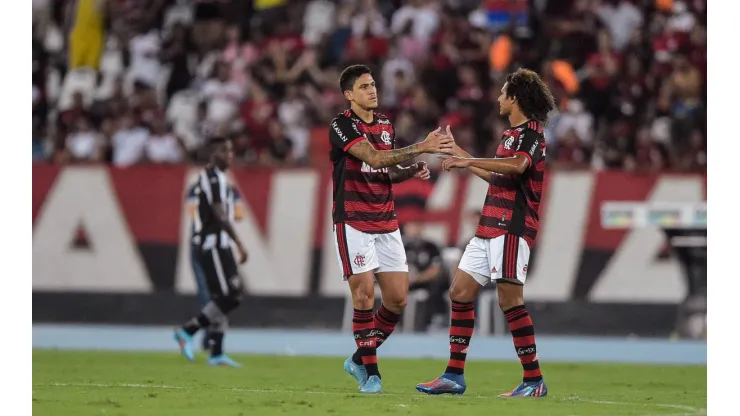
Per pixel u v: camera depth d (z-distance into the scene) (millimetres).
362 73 27453
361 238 27156
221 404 24469
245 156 61500
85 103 68812
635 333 53844
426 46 68562
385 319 28516
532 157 26484
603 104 63781
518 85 27156
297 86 66438
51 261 57188
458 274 27484
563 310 54469
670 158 60844
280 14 72812
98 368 36750
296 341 50688
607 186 54688
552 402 25828
